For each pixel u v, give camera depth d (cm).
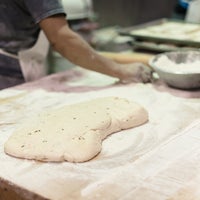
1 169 98
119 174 94
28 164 101
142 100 142
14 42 172
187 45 197
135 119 119
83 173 96
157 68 152
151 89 153
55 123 115
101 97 143
